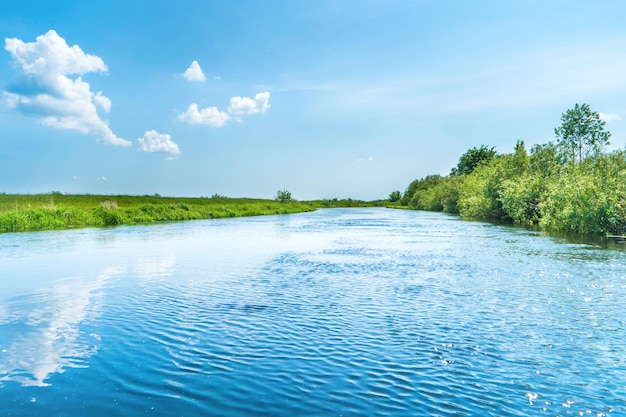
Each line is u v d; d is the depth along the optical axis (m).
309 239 28.38
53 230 36.31
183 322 9.33
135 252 21.56
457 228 37.94
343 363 6.98
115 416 5.41
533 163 48.50
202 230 36.59
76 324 9.30
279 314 9.88
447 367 6.81
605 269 15.54
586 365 6.92
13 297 11.95
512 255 19.48
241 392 5.99
